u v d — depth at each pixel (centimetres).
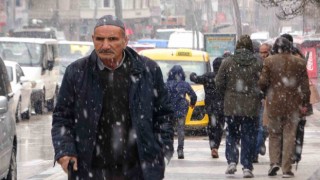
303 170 1772
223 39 5666
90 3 11075
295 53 1742
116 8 7919
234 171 1720
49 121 3450
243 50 1692
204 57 3123
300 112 1658
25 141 2628
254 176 1694
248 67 1689
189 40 6378
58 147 881
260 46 2048
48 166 2022
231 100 1684
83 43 4884
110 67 881
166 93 899
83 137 884
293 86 1647
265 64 1653
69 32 10662
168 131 899
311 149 2306
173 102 2094
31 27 6562
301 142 1722
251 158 1681
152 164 883
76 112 888
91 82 884
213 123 2094
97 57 887
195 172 1777
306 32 6025
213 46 5681
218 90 1700
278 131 1667
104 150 887
